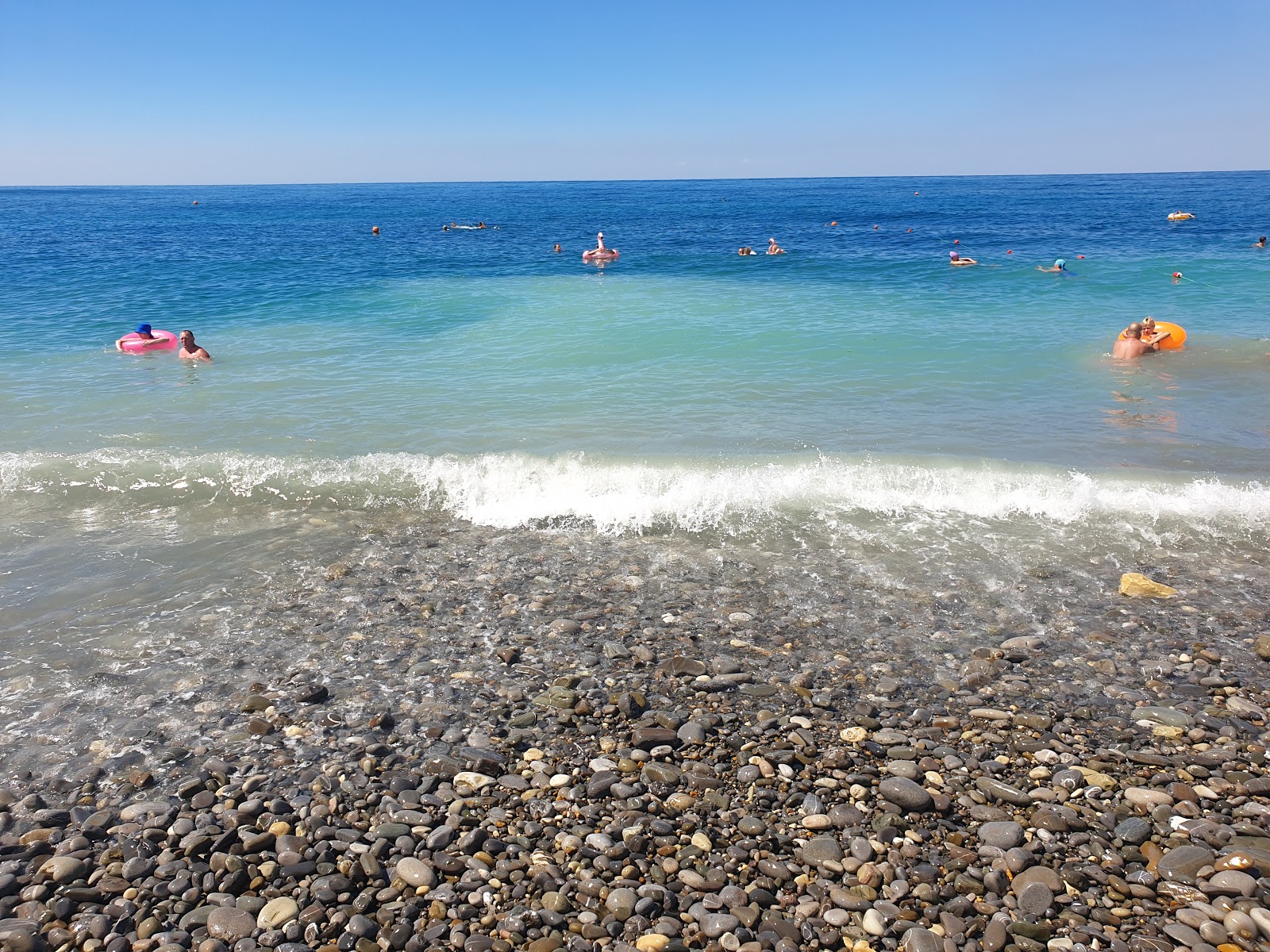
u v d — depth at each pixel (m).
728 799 4.86
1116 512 8.76
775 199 114.75
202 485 9.49
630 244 41.25
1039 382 13.53
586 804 4.81
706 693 5.94
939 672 6.20
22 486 9.38
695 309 20.64
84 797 4.89
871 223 57.38
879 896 4.15
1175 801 4.81
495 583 7.54
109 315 20.22
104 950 3.88
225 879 4.26
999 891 4.18
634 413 12.09
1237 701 5.77
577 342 16.91
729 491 9.29
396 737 5.45
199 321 19.55
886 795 4.83
